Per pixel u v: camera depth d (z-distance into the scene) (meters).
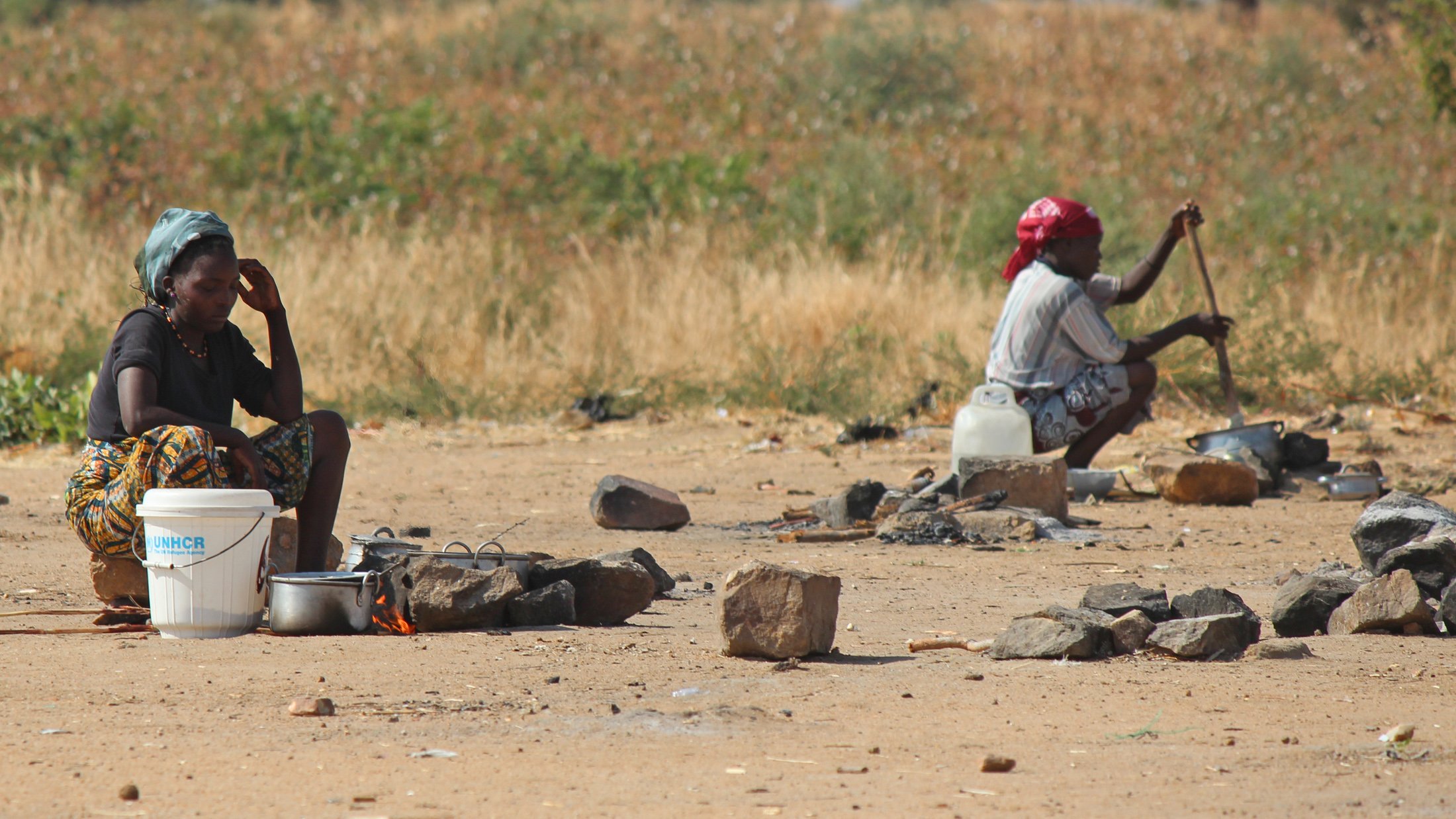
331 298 56.78
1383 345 56.44
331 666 17.33
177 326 20.23
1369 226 74.62
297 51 101.25
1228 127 94.12
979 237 66.81
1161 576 25.25
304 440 20.69
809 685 16.55
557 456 44.28
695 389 52.16
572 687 16.30
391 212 67.31
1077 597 23.17
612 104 92.31
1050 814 11.79
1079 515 33.31
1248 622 18.72
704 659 17.94
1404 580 19.61
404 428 49.09
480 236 67.00
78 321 52.28
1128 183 79.75
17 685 16.20
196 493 19.00
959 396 51.22
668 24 110.75
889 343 55.38
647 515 31.42
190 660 17.59
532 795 12.23
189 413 20.28
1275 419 50.59
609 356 55.62
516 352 56.28
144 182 72.25
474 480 39.34
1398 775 12.98
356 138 77.88
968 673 17.16
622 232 71.19
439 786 12.47
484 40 102.50
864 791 12.41
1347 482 35.50
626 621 20.89
